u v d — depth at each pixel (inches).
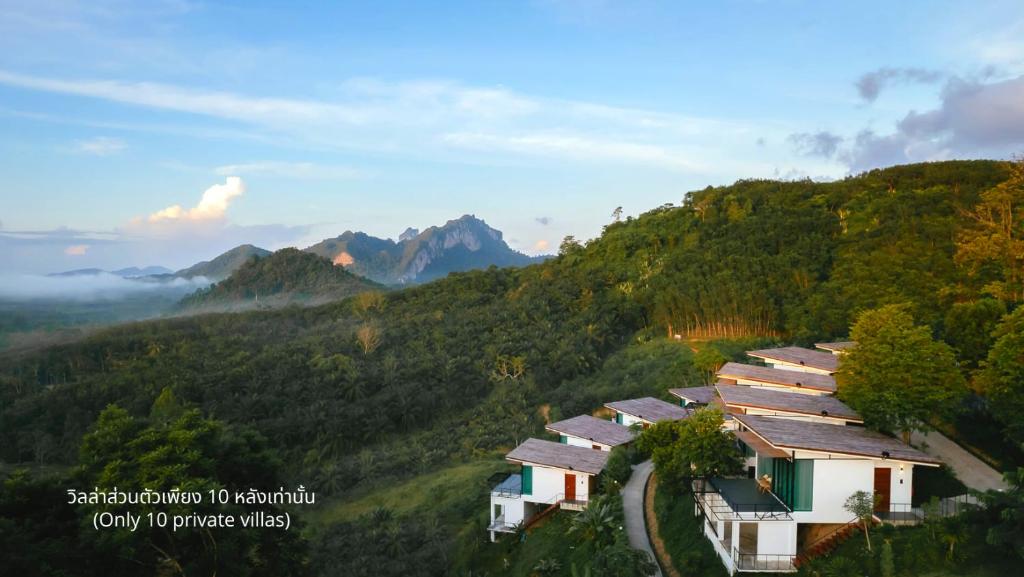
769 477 1258.6
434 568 1804.9
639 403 2266.2
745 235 4377.5
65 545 1015.0
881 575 958.4
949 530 962.7
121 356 4889.3
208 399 3656.5
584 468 1704.0
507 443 2987.2
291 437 3297.2
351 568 1860.2
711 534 1242.0
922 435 1421.0
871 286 2559.1
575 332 4104.3
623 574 1175.6
